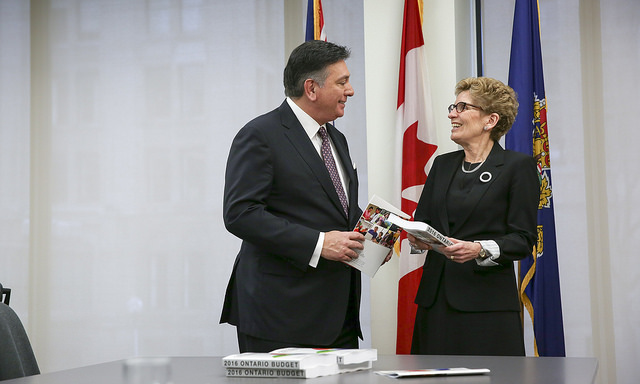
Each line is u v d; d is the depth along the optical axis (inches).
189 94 182.9
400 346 133.4
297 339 87.7
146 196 183.9
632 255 152.0
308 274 89.4
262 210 88.4
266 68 178.5
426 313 99.6
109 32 188.5
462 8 151.6
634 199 152.3
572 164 156.3
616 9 154.9
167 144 183.5
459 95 103.6
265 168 90.2
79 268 187.2
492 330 94.5
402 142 138.8
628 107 153.5
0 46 194.1
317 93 93.5
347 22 171.5
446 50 142.9
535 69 137.9
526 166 98.2
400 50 145.0
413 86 138.5
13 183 191.6
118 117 186.9
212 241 179.5
